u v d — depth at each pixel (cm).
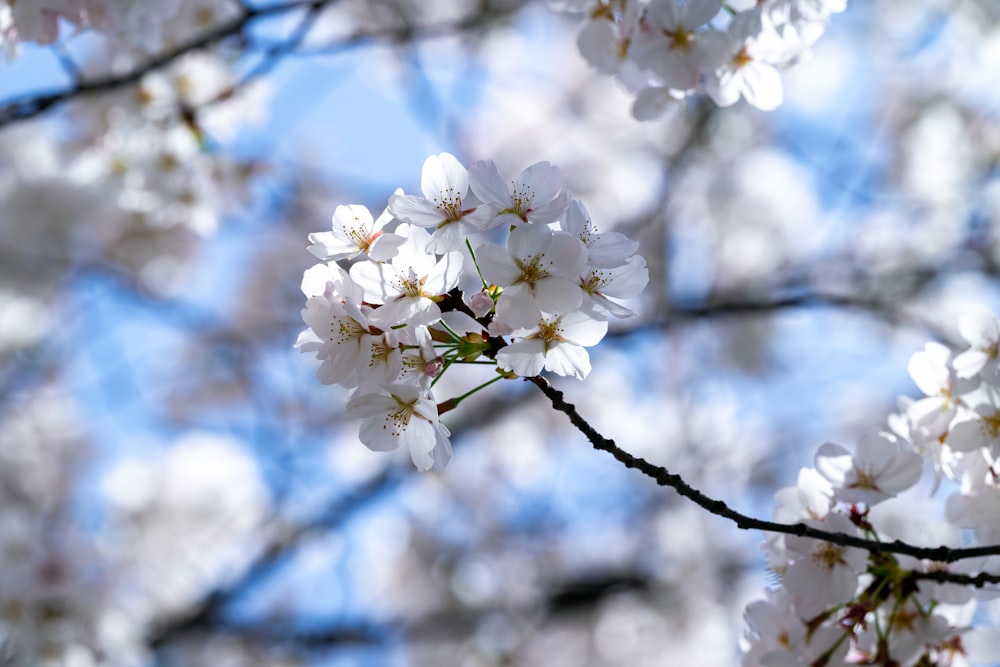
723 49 339
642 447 1098
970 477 306
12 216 809
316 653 937
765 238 1122
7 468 918
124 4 427
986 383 295
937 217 1045
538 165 262
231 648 920
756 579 1019
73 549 659
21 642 620
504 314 250
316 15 495
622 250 262
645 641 1045
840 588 290
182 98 563
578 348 262
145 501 934
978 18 1050
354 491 915
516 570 1067
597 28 367
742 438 1077
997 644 308
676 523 1033
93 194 791
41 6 417
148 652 802
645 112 358
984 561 306
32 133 823
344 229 267
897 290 995
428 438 269
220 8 523
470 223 254
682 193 1071
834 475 301
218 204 607
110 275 898
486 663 1017
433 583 1070
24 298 904
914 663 299
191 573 914
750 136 1073
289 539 899
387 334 258
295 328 1077
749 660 315
